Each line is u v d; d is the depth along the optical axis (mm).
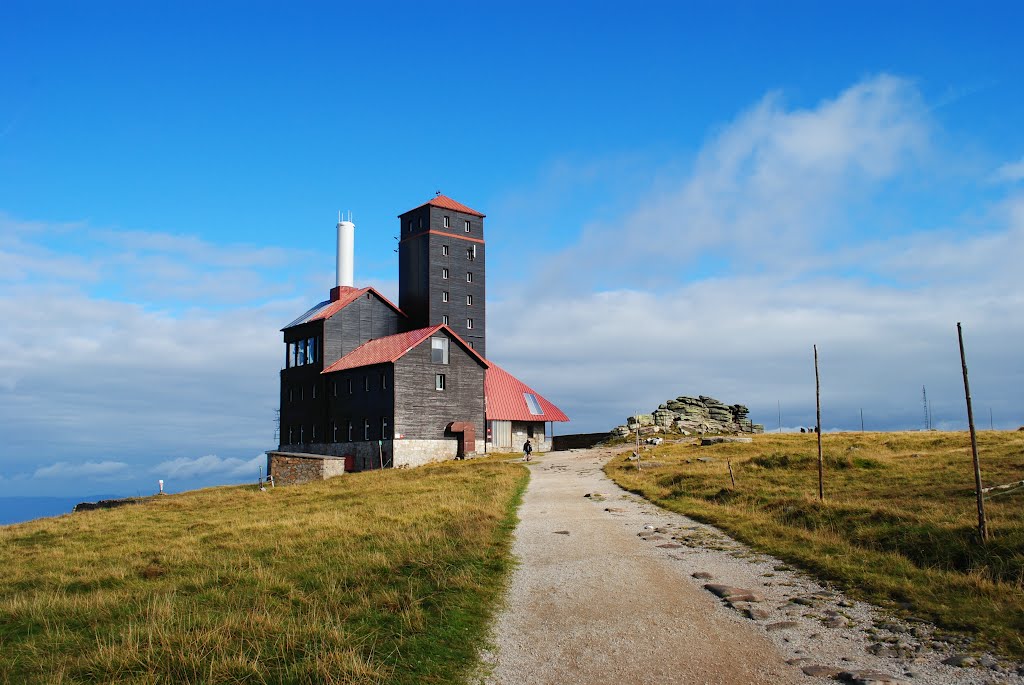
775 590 13680
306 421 68562
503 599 13320
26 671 10055
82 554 21141
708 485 30406
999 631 10555
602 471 43875
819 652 10148
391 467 57938
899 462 32719
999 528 15602
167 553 19922
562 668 9703
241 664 9664
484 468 44469
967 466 29328
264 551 19516
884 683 8773
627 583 14461
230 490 53688
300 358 70688
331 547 19250
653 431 71938
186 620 12117
